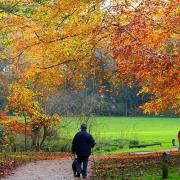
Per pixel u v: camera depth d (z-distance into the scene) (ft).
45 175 56.95
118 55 45.44
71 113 142.00
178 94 62.69
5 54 85.76
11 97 111.24
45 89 105.09
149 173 53.78
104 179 50.88
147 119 319.06
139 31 45.88
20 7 59.88
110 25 48.39
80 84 68.39
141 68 44.24
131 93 287.28
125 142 181.06
